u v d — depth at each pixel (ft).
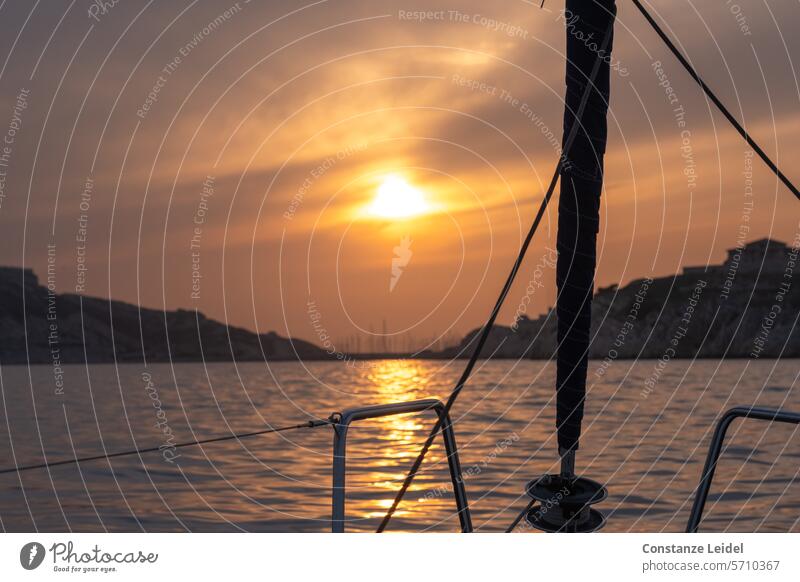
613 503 34.60
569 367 7.80
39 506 36.47
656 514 31.99
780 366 229.25
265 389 173.78
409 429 66.85
